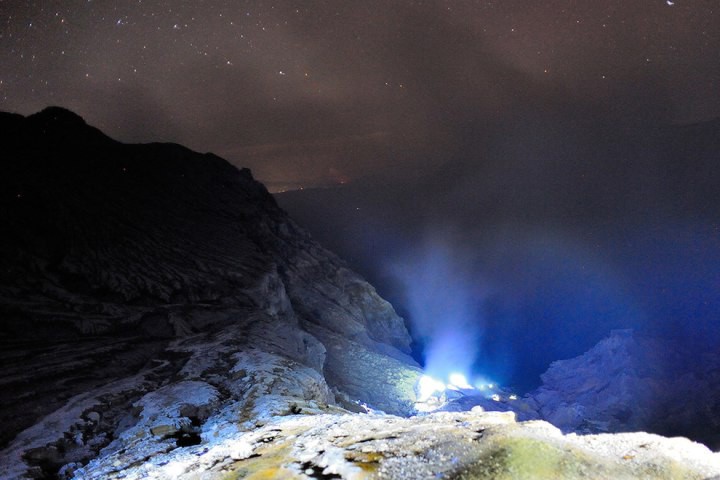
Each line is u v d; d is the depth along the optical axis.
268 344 17.52
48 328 15.89
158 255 21.67
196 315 19.06
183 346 16.50
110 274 19.20
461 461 4.39
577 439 4.72
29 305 16.22
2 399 11.77
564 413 22.08
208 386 12.11
